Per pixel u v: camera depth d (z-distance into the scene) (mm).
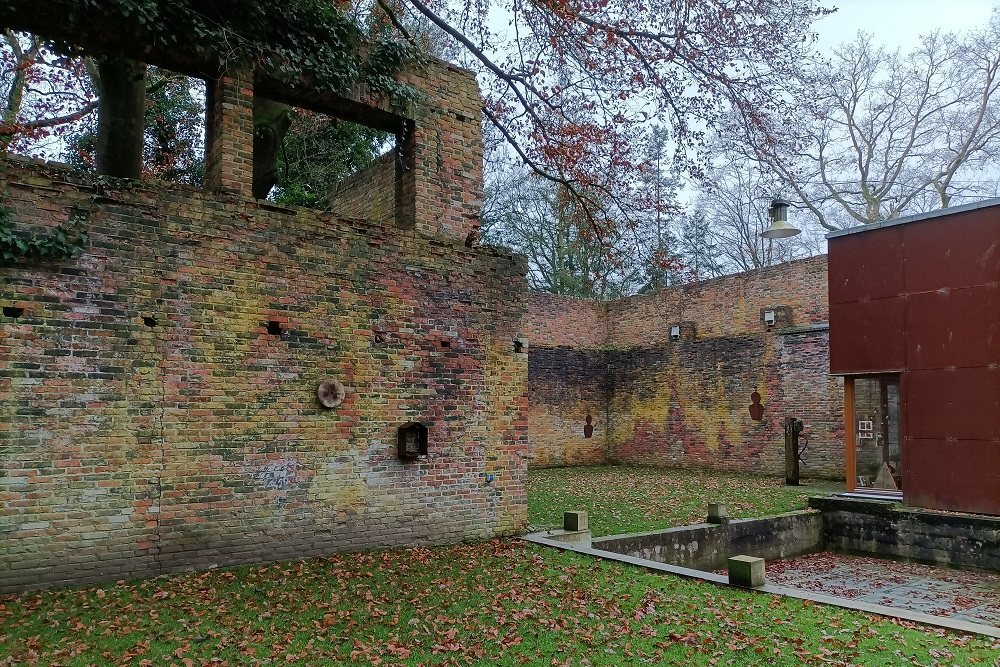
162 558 6715
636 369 22500
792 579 10312
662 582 7180
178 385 6883
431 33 14445
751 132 11727
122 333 6598
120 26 7023
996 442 10859
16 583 5988
